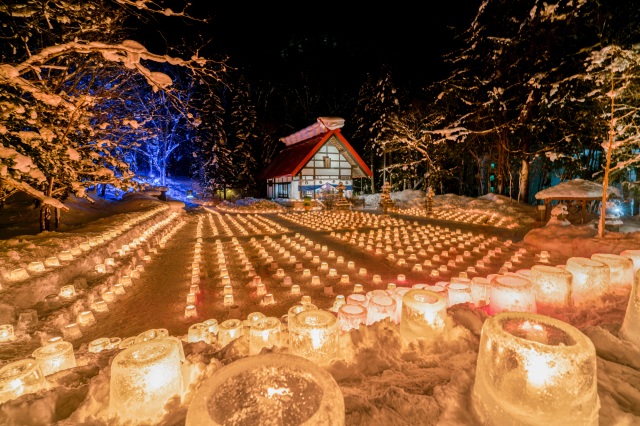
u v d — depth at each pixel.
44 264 5.91
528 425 1.35
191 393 1.80
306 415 1.18
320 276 7.48
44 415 1.62
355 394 1.72
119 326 4.90
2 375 2.03
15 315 4.55
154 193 23.89
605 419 1.48
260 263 8.56
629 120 9.48
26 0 5.12
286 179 29.58
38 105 4.95
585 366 1.36
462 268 8.04
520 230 13.33
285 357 1.41
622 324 2.33
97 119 8.61
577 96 15.82
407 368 2.02
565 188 12.27
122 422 1.57
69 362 2.70
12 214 11.41
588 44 15.52
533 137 20.41
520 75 18.64
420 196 24.06
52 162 4.89
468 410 1.57
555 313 2.81
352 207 24.94
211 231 14.01
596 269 2.99
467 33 21.94
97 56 7.76
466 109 22.38
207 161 31.36
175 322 5.05
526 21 16.88
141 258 8.66
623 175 13.35
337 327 2.18
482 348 1.56
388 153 28.45
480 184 24.72
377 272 7.77
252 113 32.56
